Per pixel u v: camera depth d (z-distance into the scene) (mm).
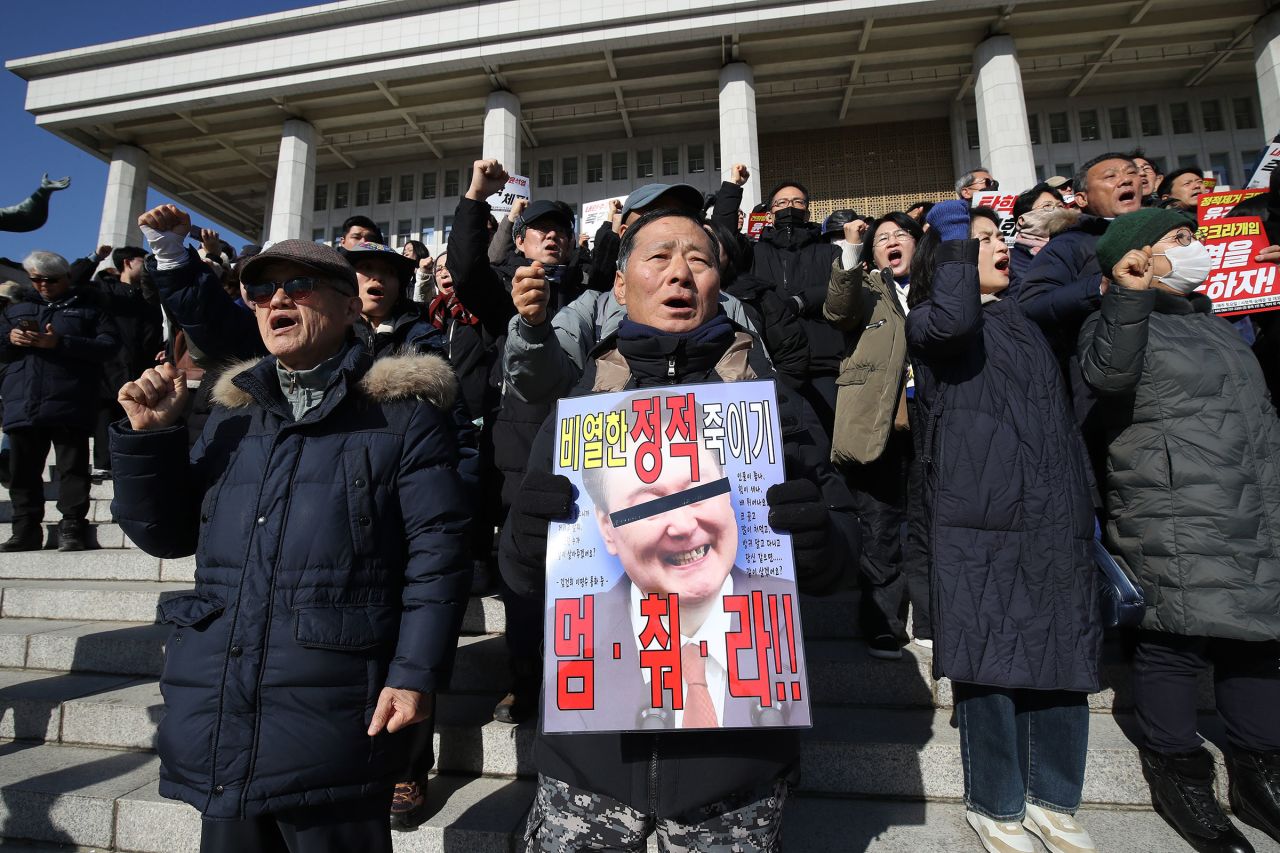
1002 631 1932
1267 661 2039
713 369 1548
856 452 2895
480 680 2918
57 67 20625
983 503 2008
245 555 1521
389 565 1602
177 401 1639
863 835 2113
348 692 1485
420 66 18781
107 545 4582
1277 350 2576
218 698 1437
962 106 19812
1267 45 16547
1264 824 2025
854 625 3162
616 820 1342
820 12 17000
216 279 2189
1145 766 2207
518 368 1720
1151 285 2264
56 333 4367
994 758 2018
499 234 3902
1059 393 2115
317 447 1607
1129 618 2082
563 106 20625
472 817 2189
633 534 1361
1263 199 2945
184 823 2287
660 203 2416
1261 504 1995
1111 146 19484
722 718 1248
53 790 2406
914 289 2275
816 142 20969
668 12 17578
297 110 20469
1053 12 16812
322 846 1462
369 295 2768
